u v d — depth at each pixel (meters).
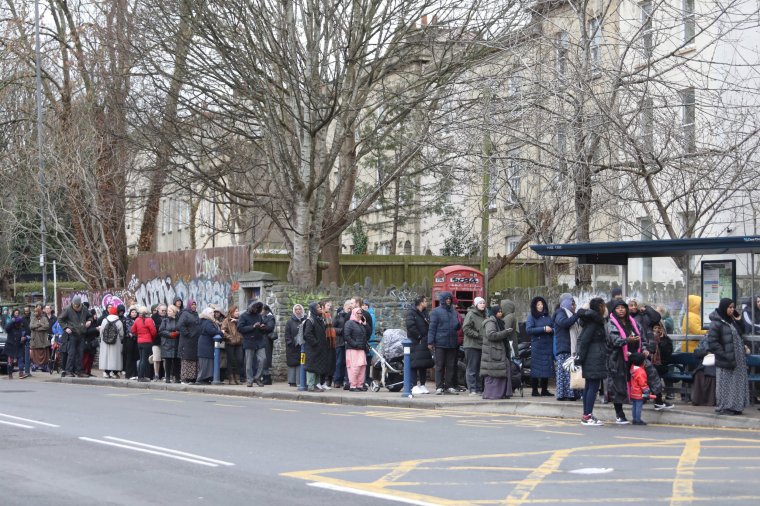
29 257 49.69
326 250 32.94
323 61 26.48
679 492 9.55
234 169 28.84
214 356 25.41
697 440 13.64
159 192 31.86
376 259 36.41
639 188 21.17
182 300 29.66
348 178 29.89
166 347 26.28
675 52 20.91
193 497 9.48
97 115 35.56
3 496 9.66
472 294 25.50
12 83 40.09
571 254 18.16
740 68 25.53
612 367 15.88
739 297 17.55
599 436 14.27
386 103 28.75
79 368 29.89
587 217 21.59
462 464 11.41
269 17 26.17
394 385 22.25
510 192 23.50
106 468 11.33
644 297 21.36
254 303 24.50
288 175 27.66
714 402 17.06
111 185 36.44
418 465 11.34
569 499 9.18
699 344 17.33
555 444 13.29
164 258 33.25
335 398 20.86
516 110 21.06
